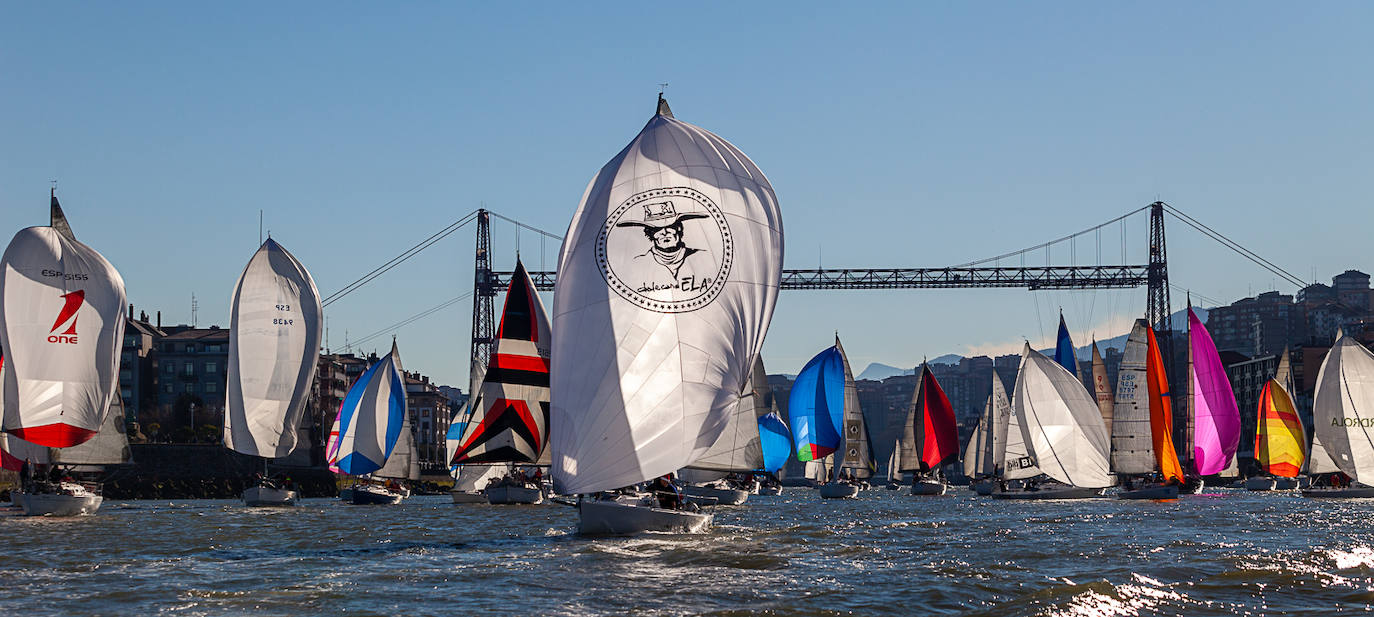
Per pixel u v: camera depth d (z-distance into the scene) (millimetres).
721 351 40625
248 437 72312
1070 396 85688
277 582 32531
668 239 40375
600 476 39469
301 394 73500
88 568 35906
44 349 61125
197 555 39875
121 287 63469
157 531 50938
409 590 30938
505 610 28141
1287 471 88688
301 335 73312
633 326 39875
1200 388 84375
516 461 61750
